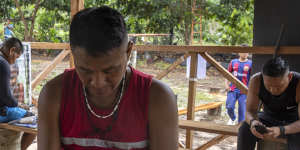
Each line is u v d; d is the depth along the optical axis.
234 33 9.52
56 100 0.96
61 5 11.52
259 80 2.50
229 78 3.49
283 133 2.25
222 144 4.71
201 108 5.58
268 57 3.22
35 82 4.62
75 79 0.96
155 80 0.96
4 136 2.95
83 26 0.71
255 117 2.53
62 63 12.69
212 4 9.98
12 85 3.78
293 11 3.03
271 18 3.17
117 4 10.20
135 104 0.94
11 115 3.07
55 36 13.36
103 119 0.95
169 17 10.22
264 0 3.19
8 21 10.97
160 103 0.93
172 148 0.95
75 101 0.95
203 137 5.07
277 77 2.22
